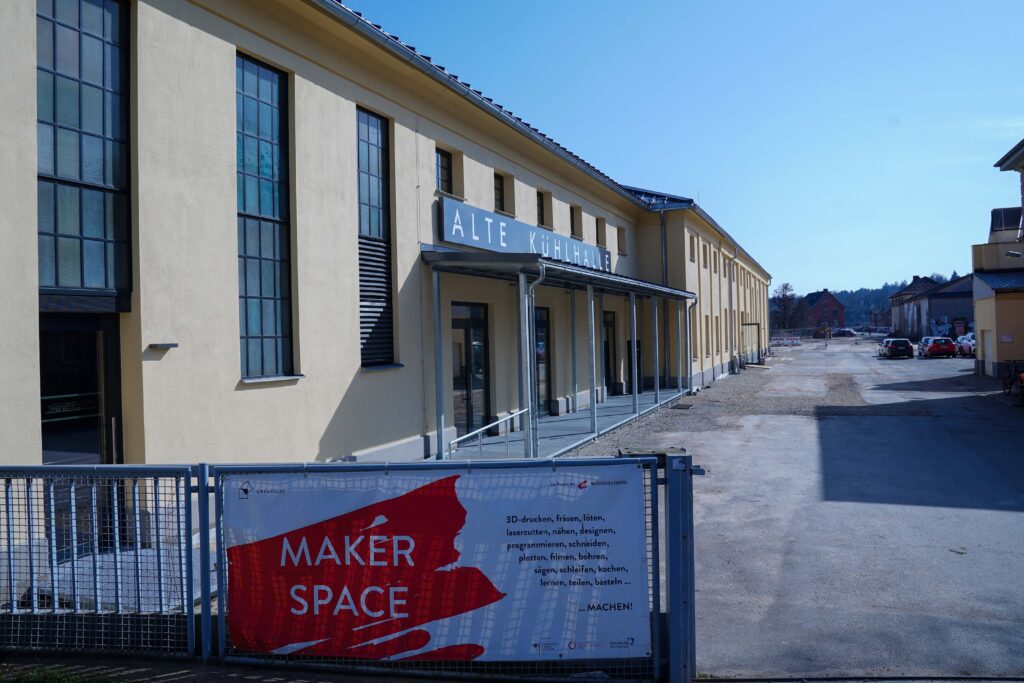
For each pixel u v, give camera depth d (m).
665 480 4.40
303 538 4.43
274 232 8.80
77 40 6.50
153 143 7.02
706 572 6.82
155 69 7.07
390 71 11.04
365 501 4.39
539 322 18.17
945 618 5.60
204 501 4.55
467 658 4.34
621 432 16.19
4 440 5.69
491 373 15.06
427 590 4.36
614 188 21.98
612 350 24.53
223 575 4.52
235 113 8.05
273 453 8.49
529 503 4.33
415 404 11.76
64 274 6.33
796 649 5.09
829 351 64.31
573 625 4.33
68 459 6.41
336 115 9.85
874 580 6.49
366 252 10.73
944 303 79.25
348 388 9.95
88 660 4.62
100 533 4.68
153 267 6.98
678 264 26.94
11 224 5.77
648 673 4.38
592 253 20.81
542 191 17.78
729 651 5.07
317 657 4.45
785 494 9.96
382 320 11.07
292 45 8.97
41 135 6.17
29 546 4.69
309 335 9.16
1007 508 8.91
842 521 8.48
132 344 6.86
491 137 14.77
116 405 6.84
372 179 10.96
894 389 26.36
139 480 4.68
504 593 4.34
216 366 7.68
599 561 4.33
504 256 11.55
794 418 18.50
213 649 4.66
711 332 33.19
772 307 119.25
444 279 13.01
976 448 13.42
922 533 7.91
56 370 6.36
